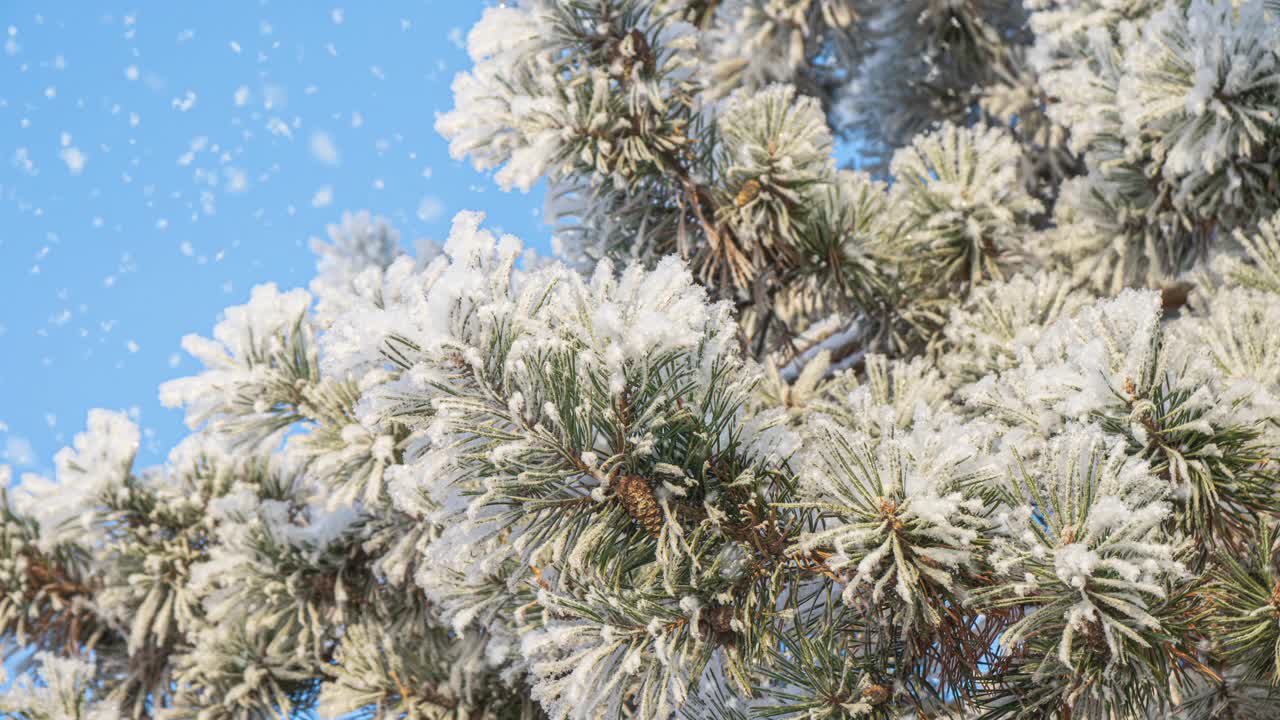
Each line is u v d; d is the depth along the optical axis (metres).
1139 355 0.96
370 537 1.53
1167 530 0.98
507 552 0.92
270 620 1.50
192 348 1.41
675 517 0.94
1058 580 0.89
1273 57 1.32
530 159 1.34
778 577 0.96
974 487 0.93
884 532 0.92
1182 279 1.54
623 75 1.38
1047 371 0.98
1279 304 1.22
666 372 0.93
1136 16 1.51
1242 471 0.98
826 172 1.49
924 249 1.60
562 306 0.92
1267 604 0.96
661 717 0.92
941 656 0.99
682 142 1.41
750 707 0.99
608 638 0.92
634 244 1.49
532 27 1.36
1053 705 0.98
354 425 1.34
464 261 0.89
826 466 0.95
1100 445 0.90
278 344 1.40
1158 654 0.90
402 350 0.89
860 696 0.98
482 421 0.90
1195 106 1.34
